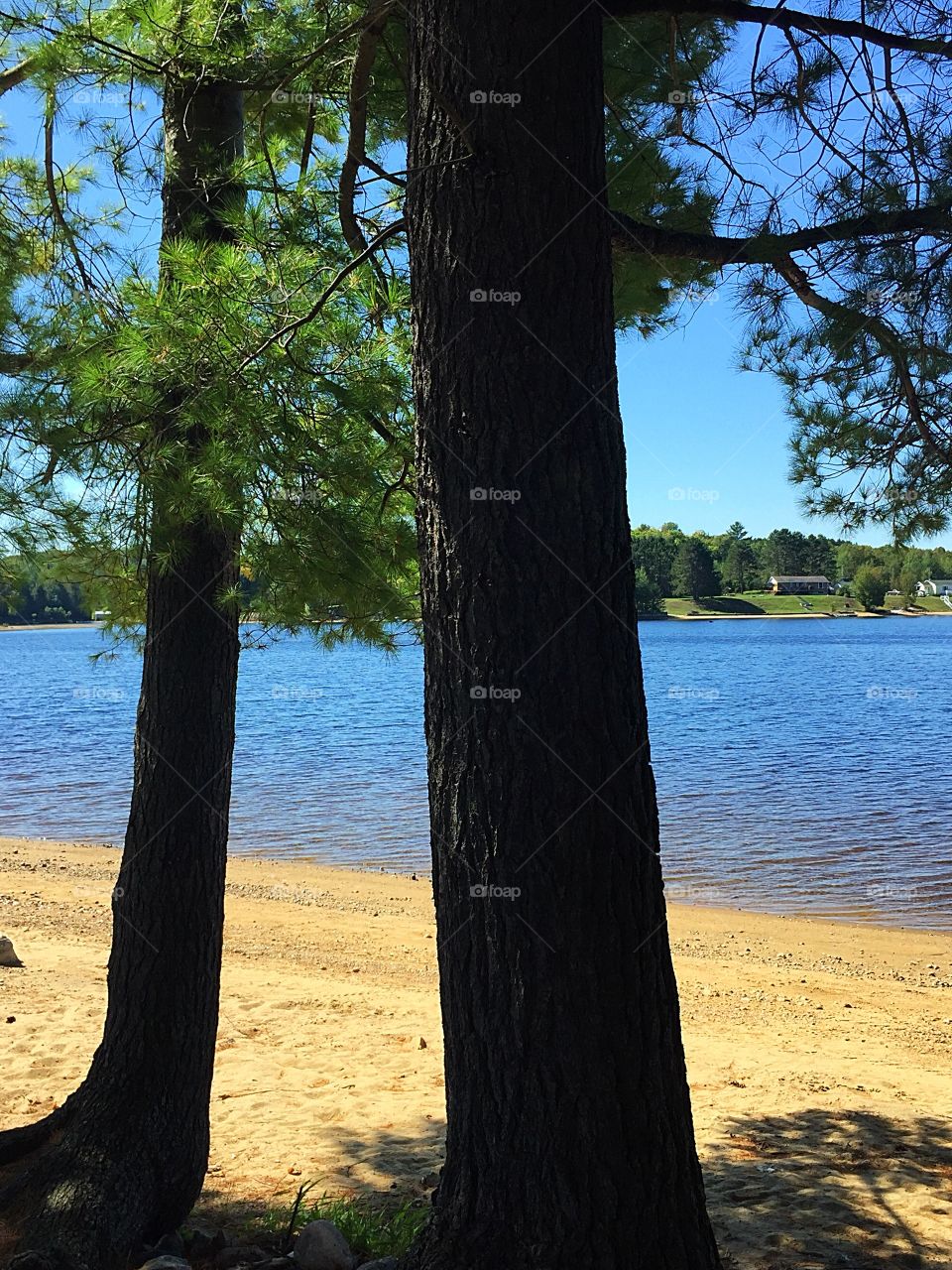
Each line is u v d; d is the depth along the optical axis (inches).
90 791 1044.5
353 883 627.5
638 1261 111.7
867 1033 366.6
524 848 113.1
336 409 157.8
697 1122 273.0
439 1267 113.7
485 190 115.0
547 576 113.7
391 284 170.4
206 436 164.7
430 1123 268.1
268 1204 214.5
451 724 117.6
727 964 466.9
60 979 395.9
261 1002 382.9
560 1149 112.0
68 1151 176.9
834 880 649.6
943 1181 228.1
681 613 5319.9
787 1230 201.0
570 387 115.3
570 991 112.2
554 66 115.3
